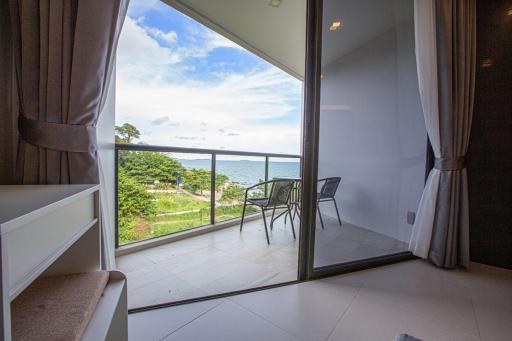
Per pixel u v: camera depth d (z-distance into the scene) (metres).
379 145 2.12
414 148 2.26
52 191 0.73
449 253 1.91
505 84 1.95
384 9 2.01
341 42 1.82
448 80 1.84
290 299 1.46
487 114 2.02
